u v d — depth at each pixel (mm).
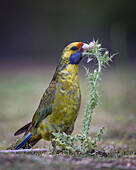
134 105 14742
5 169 4676
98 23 38781
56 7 39906
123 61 26031
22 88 20641
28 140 6883
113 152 6828
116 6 37719
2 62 36594
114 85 20016
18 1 39906
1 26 40000
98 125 11336
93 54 6453
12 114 13844
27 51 40625
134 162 5090
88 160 5297
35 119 6738
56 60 36656
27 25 40406
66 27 40094
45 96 6637
